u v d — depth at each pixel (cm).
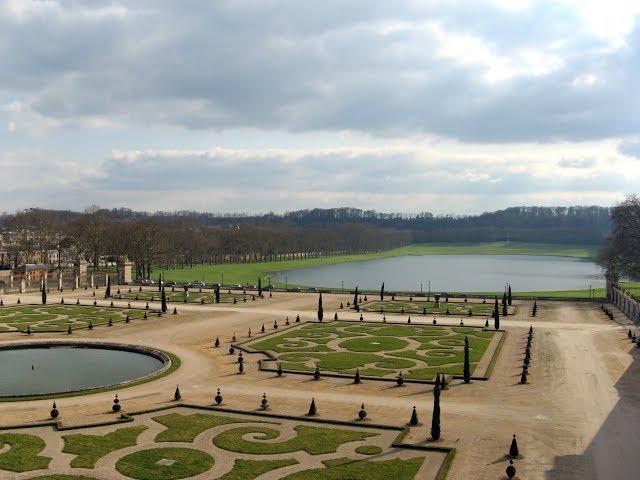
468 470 8506
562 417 10862
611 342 17950
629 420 10700
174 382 13312
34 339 18088
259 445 9519
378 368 14575
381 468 8606
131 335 18938
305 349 16862
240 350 16662
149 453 9181
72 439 9731
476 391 12619
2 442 9562
